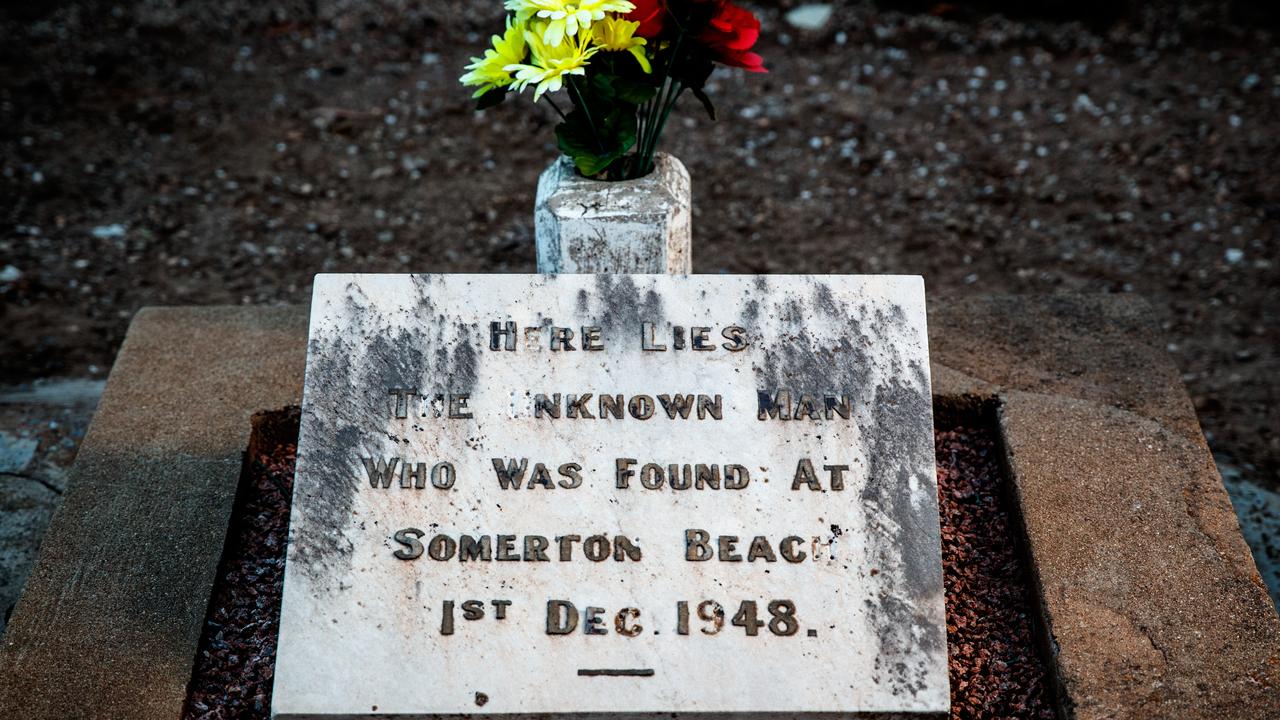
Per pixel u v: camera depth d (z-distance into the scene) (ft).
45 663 4.99
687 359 5.03
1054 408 5.70
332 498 4.91
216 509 5.39
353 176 8.39
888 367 5.04
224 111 8.97
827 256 7.73
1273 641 5.02
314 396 4.99
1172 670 4.96
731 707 4.79
